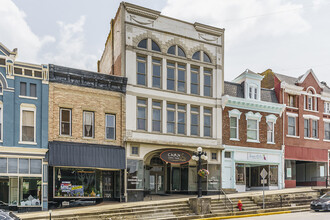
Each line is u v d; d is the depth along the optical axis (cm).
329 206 2527
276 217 2347
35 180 2514
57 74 2691
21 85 2581
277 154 3644
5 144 2462
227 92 3497
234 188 3341
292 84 3912
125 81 2936
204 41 3366
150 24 3123
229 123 3409
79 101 2769
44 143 2586
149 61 3088
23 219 2034
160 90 3105
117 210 2309
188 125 3203
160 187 3291
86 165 2675
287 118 3775
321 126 4003
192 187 3291
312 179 3969
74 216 2139
